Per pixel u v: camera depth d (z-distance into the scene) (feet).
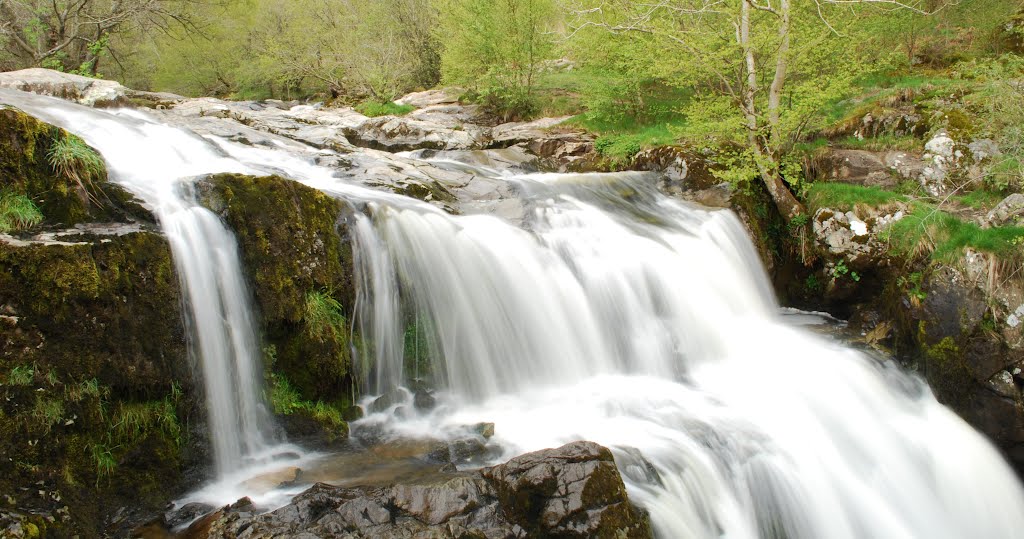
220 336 18.16
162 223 18.03
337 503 14.15
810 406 24.17
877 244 31.68
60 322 14.67
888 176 36.19
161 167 24.47
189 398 17.19
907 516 22.13
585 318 26.25
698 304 29.53
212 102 46.42
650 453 18.78
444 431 20.11
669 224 34.01
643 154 41.81
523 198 33.12
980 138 34.63
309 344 19.95
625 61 50.19
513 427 20.62
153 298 16.60
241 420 18.47
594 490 14.74
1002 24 49.90
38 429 14.10
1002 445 27.02
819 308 34.96
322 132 44.39
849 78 36.32
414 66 84.99
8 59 69.67
